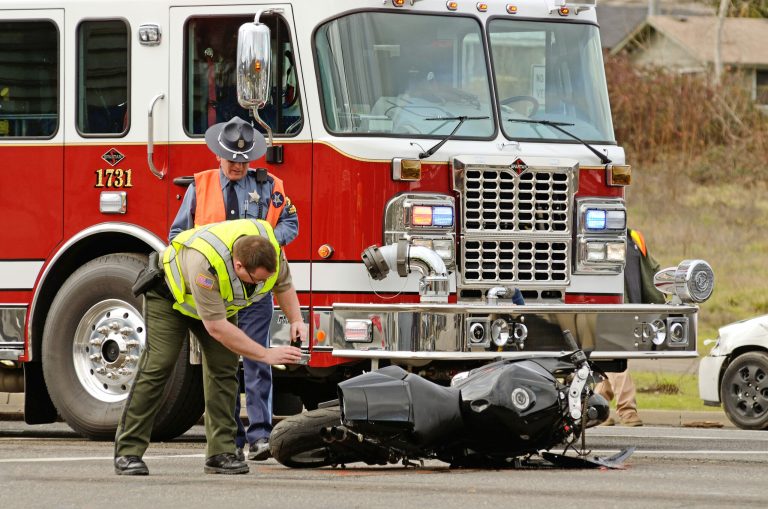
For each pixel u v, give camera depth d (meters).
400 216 37.44
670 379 63.66
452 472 30.92
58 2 41.00
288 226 34.75
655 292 45.72
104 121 40.50
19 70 41.38
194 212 34.09
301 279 37.94
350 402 29.98
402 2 38.72
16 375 43.47
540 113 40.06
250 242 28.64
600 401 32.81
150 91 40.03
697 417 53.44
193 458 35.03
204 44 39.59
